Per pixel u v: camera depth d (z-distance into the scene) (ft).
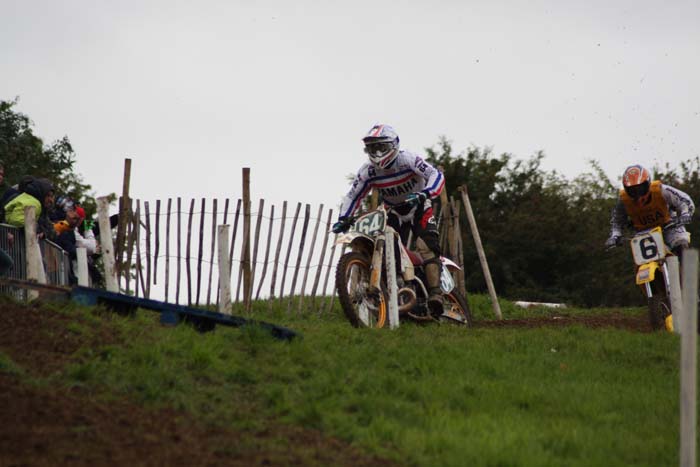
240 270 164.25
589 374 123.44
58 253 156.04
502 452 84.38
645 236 157.48
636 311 220.43
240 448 80.59
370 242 151.94
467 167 474.08
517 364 124.88
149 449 78.38
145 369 97.91
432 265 159.22
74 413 84.12
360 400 96.32
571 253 438.40
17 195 145.18
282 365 107.55
